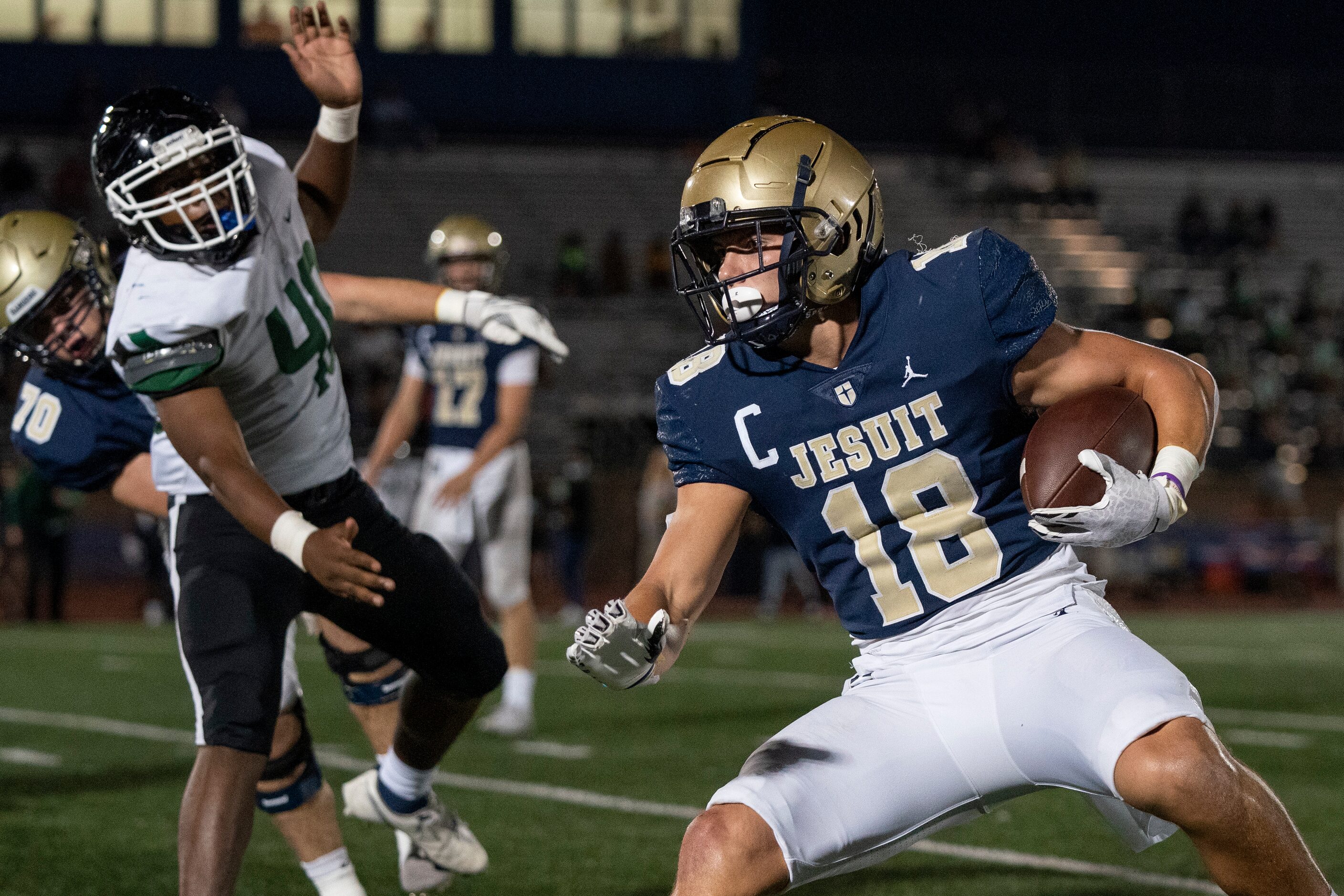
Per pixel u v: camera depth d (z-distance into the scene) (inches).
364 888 326.3
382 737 309.6
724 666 804.0
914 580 212.2
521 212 1920.5
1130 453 198.2
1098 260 1895.9
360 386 1429.6
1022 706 201.0
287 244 252.2
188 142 229.6
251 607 244.5
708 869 189.3
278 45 2082.9
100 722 585.6
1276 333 1675.7
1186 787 182.7
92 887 322.0
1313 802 411.5
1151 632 1046.4
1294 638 986.1
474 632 275.0
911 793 204.4
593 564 1443.2
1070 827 380.5
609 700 652.1
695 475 215.5
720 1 2210.9
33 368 286.0
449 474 530.3
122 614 1246.3
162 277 233.6
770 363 211.6
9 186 1704.0
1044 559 213.8
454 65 2161.7
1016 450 213.3
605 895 316.2
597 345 1674.5
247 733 236.8
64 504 1142.3
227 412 230.1
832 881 324.8
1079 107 2294.5
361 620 265.7
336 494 261.6
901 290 209.3
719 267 213.3
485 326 284.5
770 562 1211.2
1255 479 1513.3
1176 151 2285.9
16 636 1016.2
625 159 2052.2
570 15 2183.8
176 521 255.4
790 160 204.7
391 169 1939.0
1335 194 2137.1
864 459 209.3
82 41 2044.8
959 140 2090.3
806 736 205.5
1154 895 311.6
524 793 429.1
